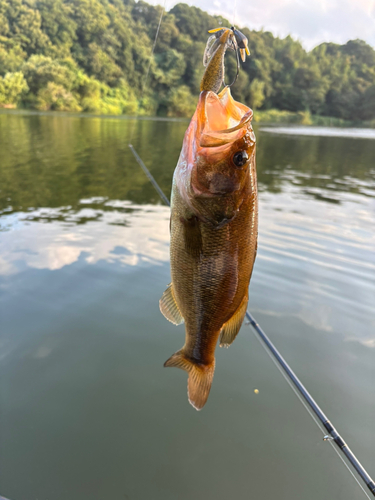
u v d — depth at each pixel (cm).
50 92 4728
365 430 336
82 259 631
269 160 2103
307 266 657
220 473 296
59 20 5316
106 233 767
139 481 287
